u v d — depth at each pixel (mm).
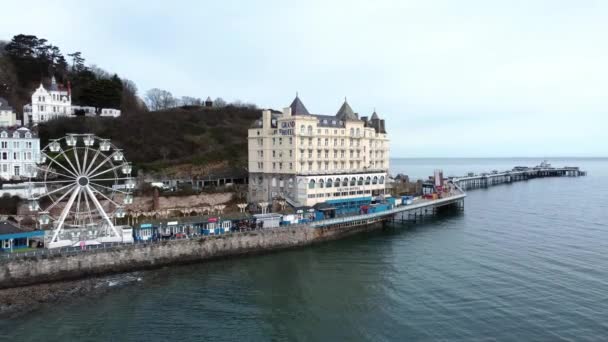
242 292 67312
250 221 93875
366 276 74938
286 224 97938
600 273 72500
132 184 81062
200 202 110375
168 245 79562
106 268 73500
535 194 189750
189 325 55500
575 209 142250
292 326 55594
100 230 78188
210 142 153250
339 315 58906
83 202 96438
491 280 70250
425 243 98062
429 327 54469
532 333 52000
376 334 53094
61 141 122500
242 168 140750
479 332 52562
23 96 148250
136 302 62500
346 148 126938
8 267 65312
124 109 170125
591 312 57219
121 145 131500
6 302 60594
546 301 61188
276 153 119500
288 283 71625
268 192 121938
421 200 136000
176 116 163875
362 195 125625
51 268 68750
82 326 54500
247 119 185500
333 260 85125
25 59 158000
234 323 56312
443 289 67188
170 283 70750
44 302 61469
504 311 58250
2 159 101062
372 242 100125
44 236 74938
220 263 82688
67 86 151000
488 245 93500
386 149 145500
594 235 101312
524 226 113750
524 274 72688
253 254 88750
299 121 113875
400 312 59250
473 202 164250
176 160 134875
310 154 117500
